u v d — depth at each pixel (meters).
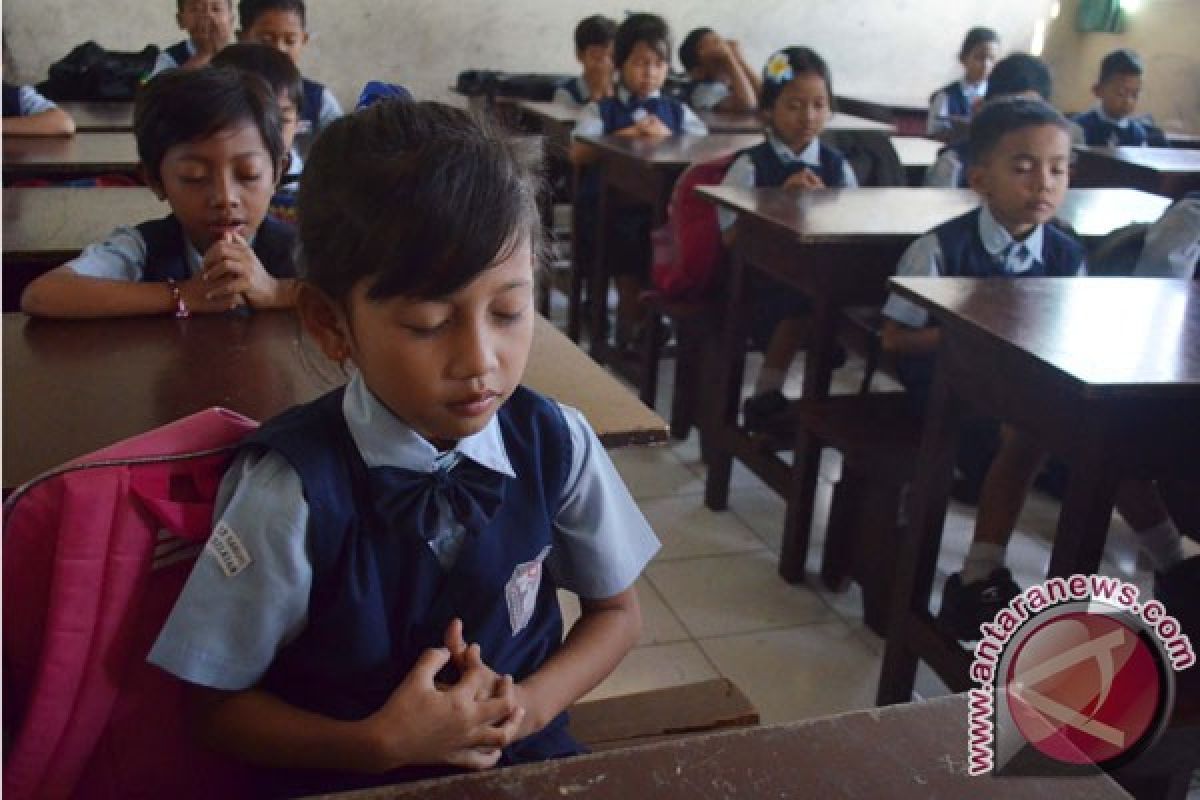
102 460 0.69
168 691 0.75
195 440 0.74
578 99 4.57
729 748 0.56
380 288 0.62
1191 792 1.56
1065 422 1.35
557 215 4.57
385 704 0.70
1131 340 1.36
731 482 2.65
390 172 0.62
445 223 0.61
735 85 4.80
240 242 1.36
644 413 1.08
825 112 2.78
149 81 1.42
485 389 0.65
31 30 4.91
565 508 0.83
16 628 0.70
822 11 6.09
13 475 0.89
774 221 2.08
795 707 1.79
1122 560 2.21
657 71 3.87
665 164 2.92
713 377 2.65
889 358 2.21
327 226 0.64
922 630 1.68
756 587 2.17
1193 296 1.59
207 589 0.70
